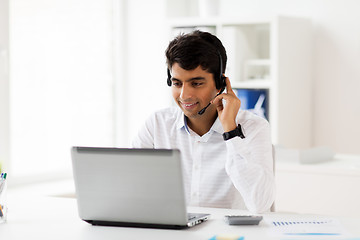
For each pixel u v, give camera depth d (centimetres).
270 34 523
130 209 207
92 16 566
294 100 543
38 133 512
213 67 235
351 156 457
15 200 267
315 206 396
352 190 381
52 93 525
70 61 542
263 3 588
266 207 236
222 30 539
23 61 495
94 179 208
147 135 280
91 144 569
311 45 562
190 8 628
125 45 600
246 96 536
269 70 572
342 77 553
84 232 204
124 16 598
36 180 499
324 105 564
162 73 580
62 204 257
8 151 458
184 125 262
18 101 493
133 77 598
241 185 236
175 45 233
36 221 222
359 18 542
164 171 198
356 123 549
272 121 523
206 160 260
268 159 243
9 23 452
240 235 196
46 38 516
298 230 202
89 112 566
